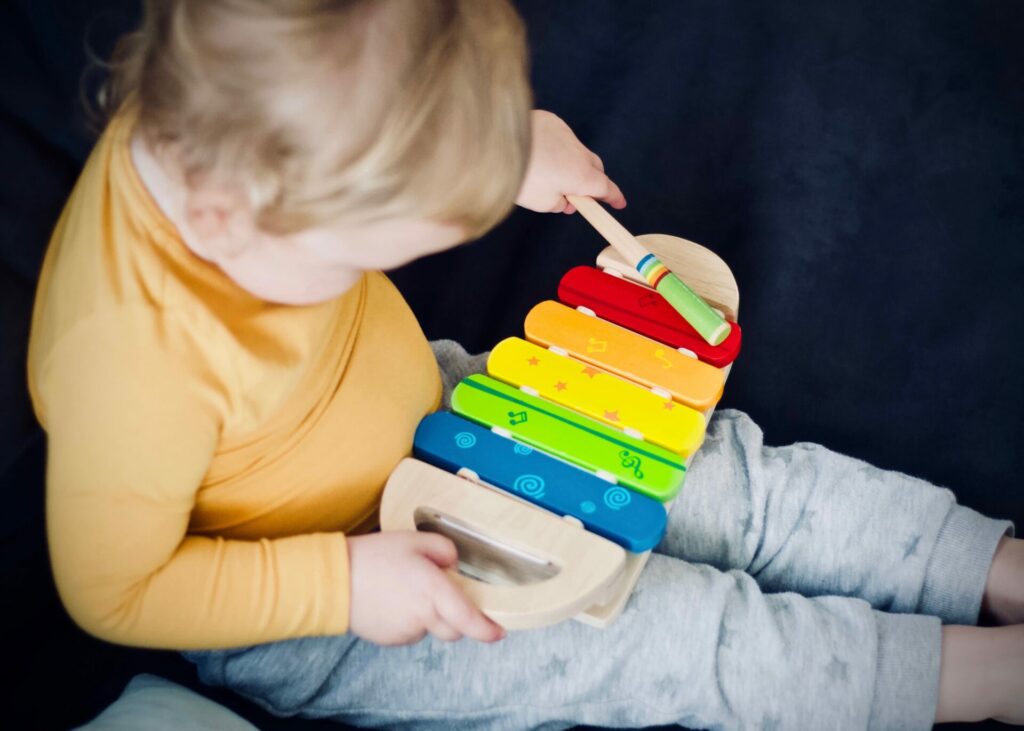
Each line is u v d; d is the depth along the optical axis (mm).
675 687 817
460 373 1027
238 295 673
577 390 871
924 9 1460
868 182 1321
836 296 1234
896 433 1140
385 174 563
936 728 896
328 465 780
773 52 1422
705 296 955
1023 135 1358
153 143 600
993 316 1215
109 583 673
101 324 631
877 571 907
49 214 842
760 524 916
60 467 648
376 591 726
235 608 711
